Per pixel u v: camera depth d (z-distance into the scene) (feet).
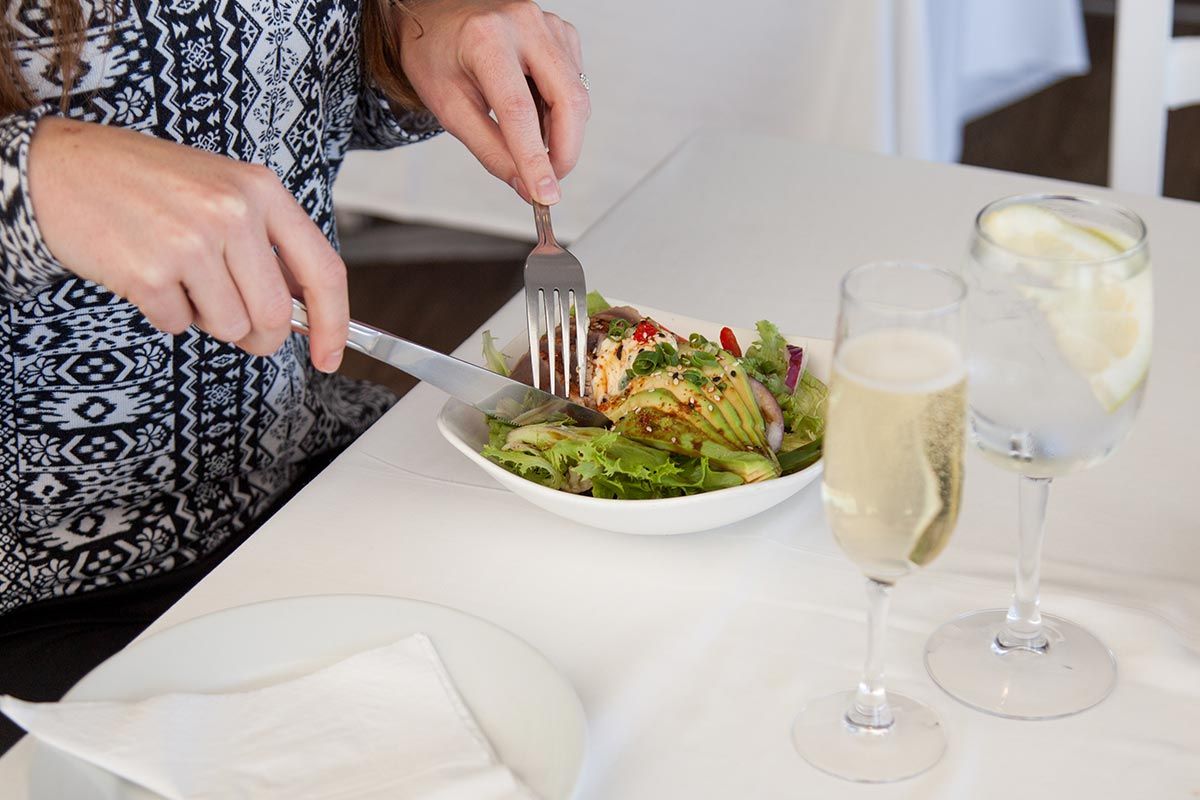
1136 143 4.86
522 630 2.31
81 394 3.10
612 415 2.62
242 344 2.47
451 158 8.29
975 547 2.49
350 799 1.86
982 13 9.11
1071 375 1.90
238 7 3.13
